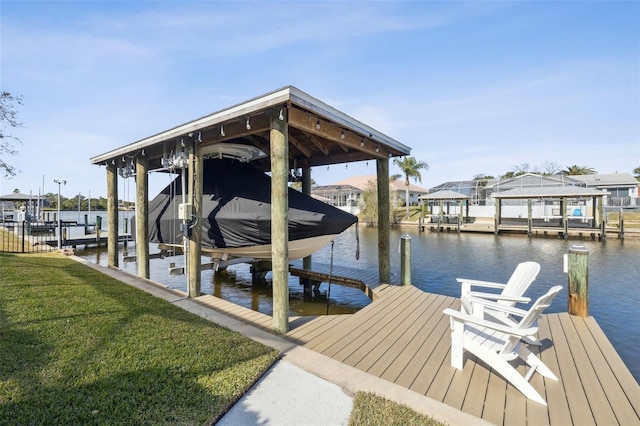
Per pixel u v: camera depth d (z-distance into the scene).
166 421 1.99
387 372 2.78
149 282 5.99
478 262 12.28
